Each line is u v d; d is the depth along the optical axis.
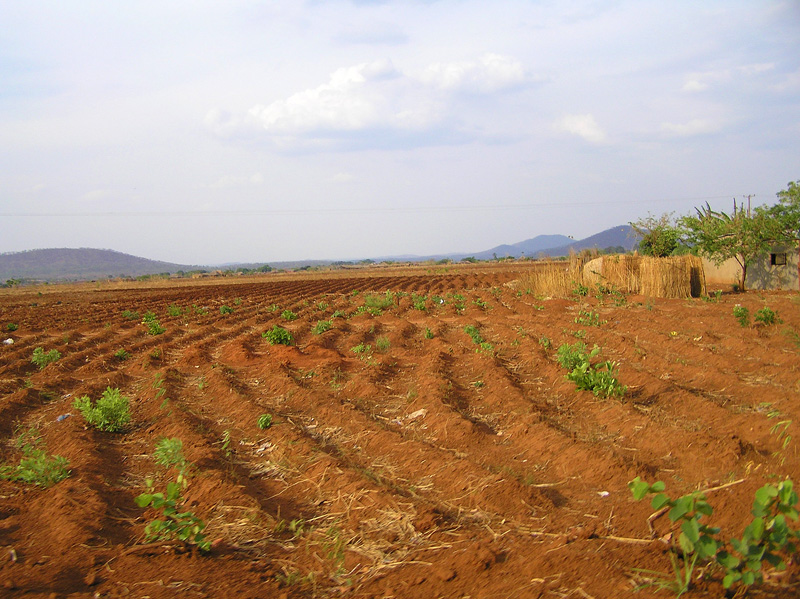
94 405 9.07
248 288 41.25
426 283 38.97
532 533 4.75
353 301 27.05
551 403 8.58
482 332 15.92
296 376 11.10
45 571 4.32
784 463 5.72
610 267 23.73
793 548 3.40
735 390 8.80
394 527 4.99
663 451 6.40
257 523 5.16
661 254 29.44
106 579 4.23
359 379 10.09
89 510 5.31
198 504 5.56
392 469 6.41
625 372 9.63
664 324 14.98
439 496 5.66
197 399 9.90
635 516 4.86
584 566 3.97
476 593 3.88
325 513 5.41
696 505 3.49
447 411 8.00
